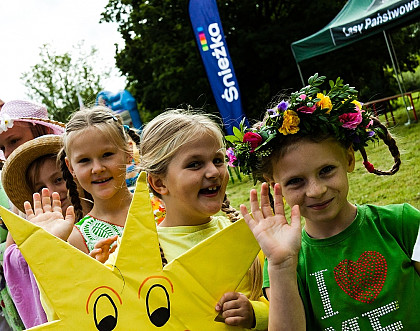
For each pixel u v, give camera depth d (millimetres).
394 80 20797
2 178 2953
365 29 11133
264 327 1873
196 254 1811
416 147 8336
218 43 11469
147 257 1776
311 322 1960
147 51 22562
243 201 7441
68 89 26453
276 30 20219
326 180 1841
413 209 1949
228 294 1812
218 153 2055
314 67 20141
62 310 1705
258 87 21734
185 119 2076
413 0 10359
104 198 2562
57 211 1973
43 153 2961
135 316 1731
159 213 2680
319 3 19844
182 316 1768
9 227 1717
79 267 1730
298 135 1846
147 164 2117
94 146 2521
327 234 1956
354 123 1871
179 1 21141
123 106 15672
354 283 1886
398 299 1848
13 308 3197
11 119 3291
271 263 1695
